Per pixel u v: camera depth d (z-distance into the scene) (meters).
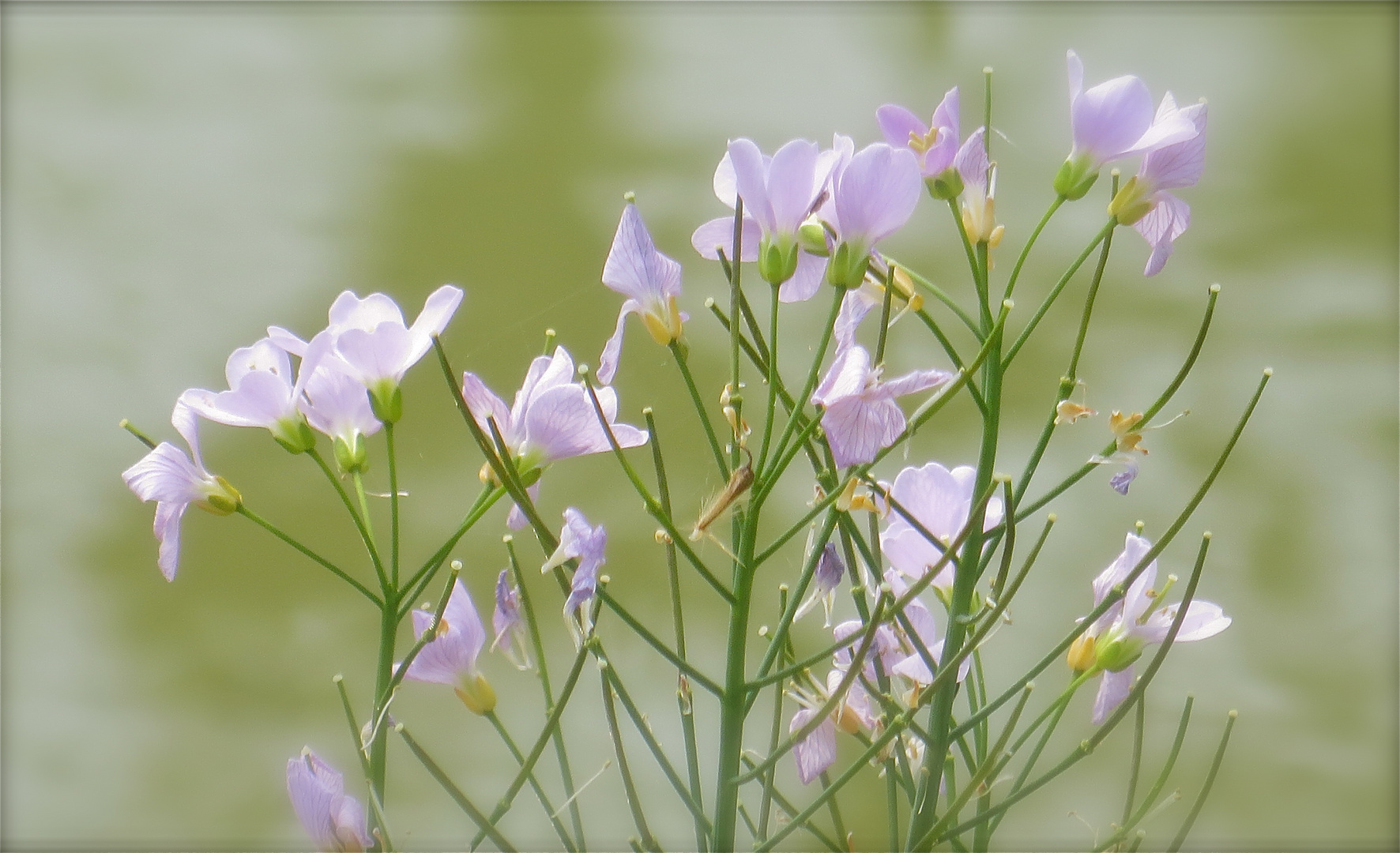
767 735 1.24
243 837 1.33
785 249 0.94
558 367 0.95
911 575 0.96
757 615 1.42
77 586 1.70
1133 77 0.95
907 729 0.96
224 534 1.72
